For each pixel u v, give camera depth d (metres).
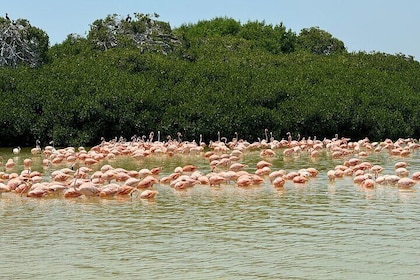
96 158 37.78
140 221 21.08
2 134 46.06
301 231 19.56
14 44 55.47
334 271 15.74
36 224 20.81
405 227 19.86
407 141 50.62
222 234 19.31
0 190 26.06
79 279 15.43
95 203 24.23
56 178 28.69
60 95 47.56
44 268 16.27
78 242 18.61
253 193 25.98
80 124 47.34
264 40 79.31
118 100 47.84
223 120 48.72
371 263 16.33
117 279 15.39
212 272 15.78
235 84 52.34
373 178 29.02
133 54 53.97
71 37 64.12
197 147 42.38
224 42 67.75
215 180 27.78
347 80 58.12
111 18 64.69
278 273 15.65
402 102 56.28
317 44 81.06
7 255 17.39
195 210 22.72
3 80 48.09
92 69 51.41
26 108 46.44
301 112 50.84
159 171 31.14
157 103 48.97
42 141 46.47
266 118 50.09
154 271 15.93
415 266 16.05
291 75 56.84
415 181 27.61
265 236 19.03
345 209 22.59
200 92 50.50
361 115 52.94
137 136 48.47
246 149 44.25
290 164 36.56
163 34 64.88
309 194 25.64
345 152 40.59
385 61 66.12
